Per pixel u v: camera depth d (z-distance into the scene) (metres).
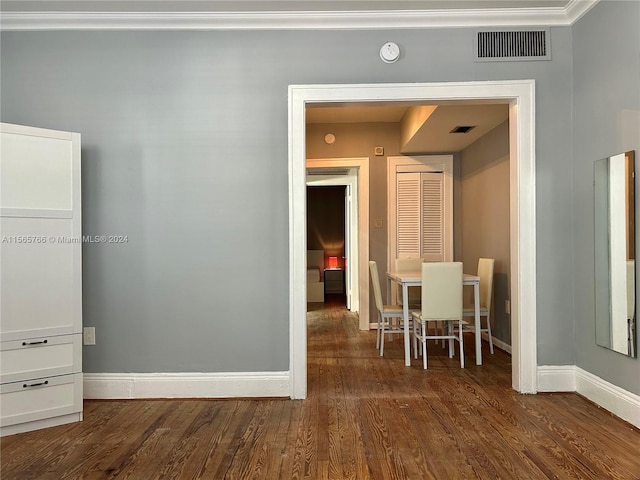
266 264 3.39
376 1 3.16
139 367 3.39
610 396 2.99
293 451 2.50
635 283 2.73
